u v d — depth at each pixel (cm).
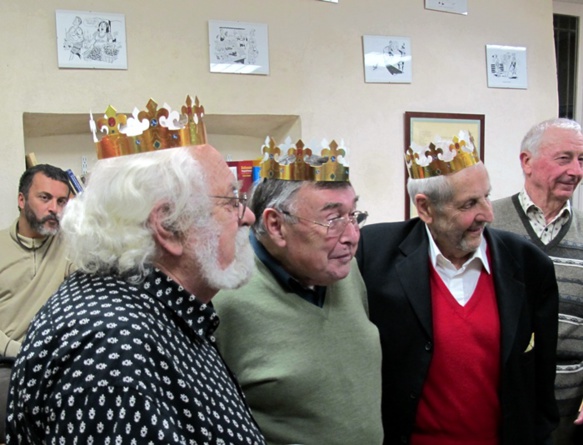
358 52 250
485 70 283
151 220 73
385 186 262
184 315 74
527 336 128
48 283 196
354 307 117
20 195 193
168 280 74
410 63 262
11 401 67
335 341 109
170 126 77
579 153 155
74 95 201
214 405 71
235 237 82
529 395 129
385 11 255
